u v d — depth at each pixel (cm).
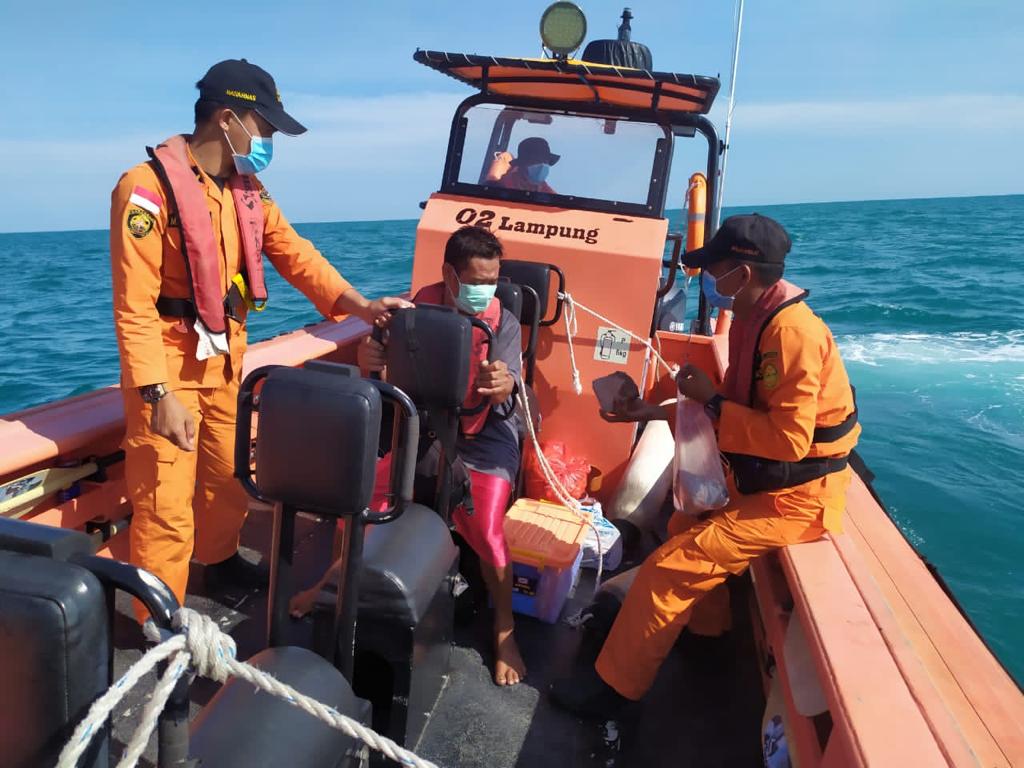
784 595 266
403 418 199
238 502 325
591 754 267
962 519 873
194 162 265
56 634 119
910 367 1591
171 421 251
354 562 203
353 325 467
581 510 373
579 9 377
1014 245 4897
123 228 243
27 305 2731
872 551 252
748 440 250
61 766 110
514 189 431
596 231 404
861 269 3788
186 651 127
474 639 324
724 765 266
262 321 1953
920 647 198
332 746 174
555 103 432
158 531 270
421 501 306
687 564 261
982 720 171
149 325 250
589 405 416
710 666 317
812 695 219
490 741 268
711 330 579
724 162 513
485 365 289
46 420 288
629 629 270
